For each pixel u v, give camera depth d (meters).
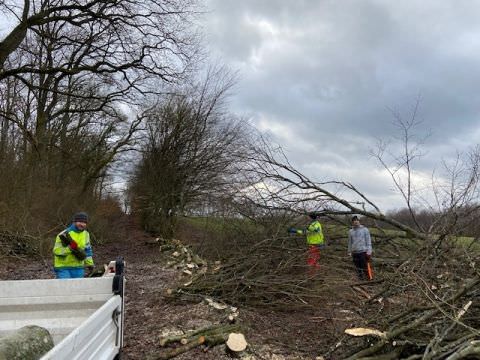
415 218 10.23
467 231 7.97
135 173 27.55
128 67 19.86
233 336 5.69
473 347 4.31
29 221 15.48
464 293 5.66
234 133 22.69
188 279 9.18
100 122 27.48
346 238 12.01
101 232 21.39
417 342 5.16
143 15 18.88
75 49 21.81
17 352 3.21
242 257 8.87
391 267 10.10
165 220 22.75
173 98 23.98
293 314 7.29
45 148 21.59
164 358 5.47
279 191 11.46
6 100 20.34
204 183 21.22
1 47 16.62
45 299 4.23
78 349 2.82
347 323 6.30
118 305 4.07
